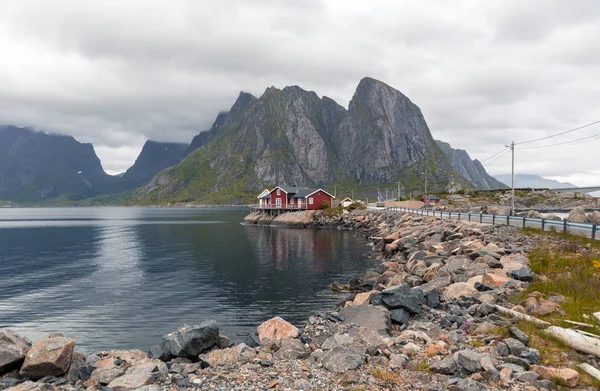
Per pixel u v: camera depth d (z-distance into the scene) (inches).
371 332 516.4
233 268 1561.3
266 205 4729.3
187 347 493.7
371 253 1861.5
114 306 1042.1
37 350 427.8
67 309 1021.8
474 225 1611.7
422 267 1053.2
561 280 636.7
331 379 369.4
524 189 5078.7
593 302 526.6
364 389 341.1
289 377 376.8
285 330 556.4
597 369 355.3
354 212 3806.6
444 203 4498.0
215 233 3282.5
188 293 1162.6
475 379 345.1
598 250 882.1
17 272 1566.2
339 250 2007.9
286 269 1503.4
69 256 2020.2
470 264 916.0
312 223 3786.9
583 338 397.7
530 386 332.5
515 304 577.9
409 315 623.5
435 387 336.2
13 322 925.8
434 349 418.3
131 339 804.6
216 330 527.8
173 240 2746.1
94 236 3196.4
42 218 7253.9
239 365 420.2
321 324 600.4
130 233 3452.3
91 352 740.7
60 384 412.2
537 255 887.7
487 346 422.3
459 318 543.5
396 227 2390.5
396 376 362.3
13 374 427.8
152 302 1072.8
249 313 944.9
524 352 390.9
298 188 4616.1
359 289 1114.7
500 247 1089.4
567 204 4237.2
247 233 3228.3
